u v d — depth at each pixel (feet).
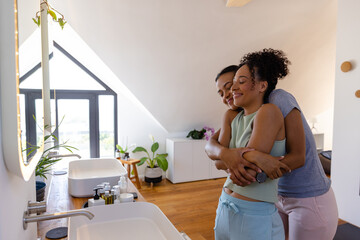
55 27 9.21
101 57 9.99
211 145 3.50
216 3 9.28
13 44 1.76
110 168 7.10
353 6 8.98
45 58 5.42
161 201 12.03
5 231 1.86
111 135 15.06
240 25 10.37
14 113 1.79
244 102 3.11
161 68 11.18
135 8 8.77
